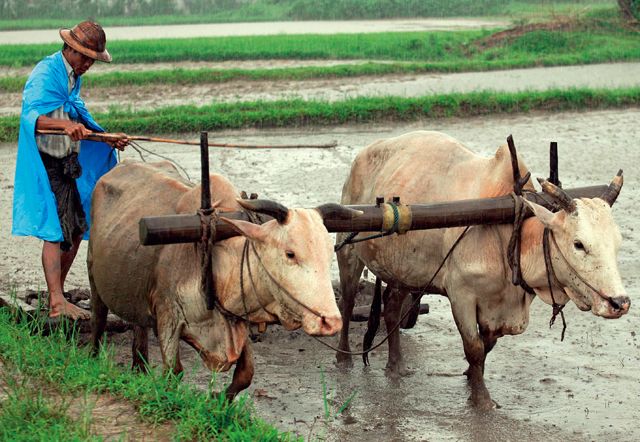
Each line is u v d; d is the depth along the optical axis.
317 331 8.24
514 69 39.97
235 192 9.68
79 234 12.09
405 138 12.21
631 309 14.14
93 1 95.12
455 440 10.20
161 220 8.91
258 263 8.69
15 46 48.22
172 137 26.58
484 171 10.77
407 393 11.46
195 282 9.23
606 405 11.07
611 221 9.45
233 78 36.62
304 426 10.48
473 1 80.06
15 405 8.82
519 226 10.12
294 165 22.98
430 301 14.80
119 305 10.32
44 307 12.45
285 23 77.31
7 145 25.66
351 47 46.09
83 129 10.97
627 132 26.95
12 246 17.03
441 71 39.03
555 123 28.34
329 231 9.77
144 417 9.05
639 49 43.06
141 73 36.31
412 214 9.91
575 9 54.59
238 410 9.16
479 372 10.91
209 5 95.06
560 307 10.13
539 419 10.71
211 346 9.38
